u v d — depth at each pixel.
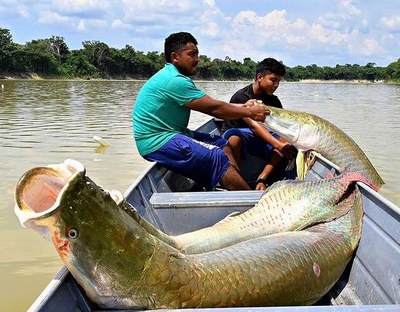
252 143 5.29
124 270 2.15
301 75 113.62
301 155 5.03
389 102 26.89
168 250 2.32
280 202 3.55
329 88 59.22
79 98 24.48
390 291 2.72
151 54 84.31
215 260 2.50
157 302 2.26
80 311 2.17
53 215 1.94
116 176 7.36
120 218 2.15
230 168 4.48
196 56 4.64
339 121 15.54
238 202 3.81
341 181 3.60
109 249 2.10
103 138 10.70
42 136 10.80
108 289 2.15
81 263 2.07
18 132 11.38
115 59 77.88
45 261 4.46
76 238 2.02
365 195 3.39
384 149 10.18
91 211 2.04
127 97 26.12
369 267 3.03
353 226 3.33
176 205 3.80
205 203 3.80
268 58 5.46
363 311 2.05
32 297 3.89
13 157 8.50
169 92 4.35
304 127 4.86
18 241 4.84
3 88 33.84
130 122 13.79
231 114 4.57
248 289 2.49
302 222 3.44
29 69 63.81
